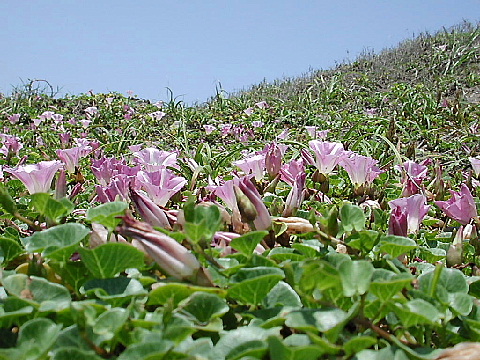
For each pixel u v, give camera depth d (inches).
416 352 8.8
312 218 12.9
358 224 13.2
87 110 88.0
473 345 8.5
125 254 10.4
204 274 10.6
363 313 9.2
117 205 11.2
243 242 11.4
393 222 13.7
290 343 8.6
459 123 65.7
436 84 106.3
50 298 9.8
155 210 13.8
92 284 10.1
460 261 14.2
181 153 44.5
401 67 134.2
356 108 98.0
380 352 8.4
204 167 30.1
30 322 8.3
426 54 139.1
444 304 9.9
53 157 45.4
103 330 8.7
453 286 10.8
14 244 12.3
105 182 21.0
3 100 102.6
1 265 12.3
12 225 16.4
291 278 9.9
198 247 10.9
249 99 123.0
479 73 110.3
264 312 10.2
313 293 10.6
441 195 25.2
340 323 8.3
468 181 29.5
